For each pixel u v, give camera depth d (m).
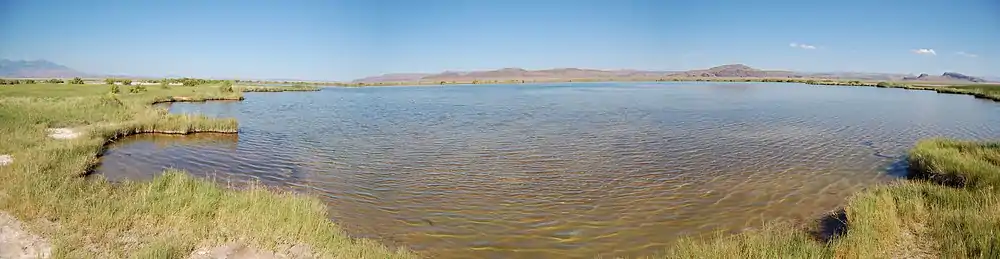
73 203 8.47
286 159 16.66
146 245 7.03
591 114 33.75
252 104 45.09
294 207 8.80
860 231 7.68
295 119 30.75
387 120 30.12
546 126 26.31
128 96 44.53
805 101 47.78
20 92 43.72
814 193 11.96
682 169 14.77
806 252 7.04
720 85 114.00
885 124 27.03
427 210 10.80
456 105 44.56
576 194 12.06
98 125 21.59
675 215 10.38
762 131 23.62
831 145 19.22
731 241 7.96
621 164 15.59
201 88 62.62
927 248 7.41
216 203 8.99
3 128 17.98
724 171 14.47
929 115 32.72
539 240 9.02
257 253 7.20
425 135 22.75
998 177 10.60
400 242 8.87
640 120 29.25
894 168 14.70
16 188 8.95
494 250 8.55
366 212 10.63
